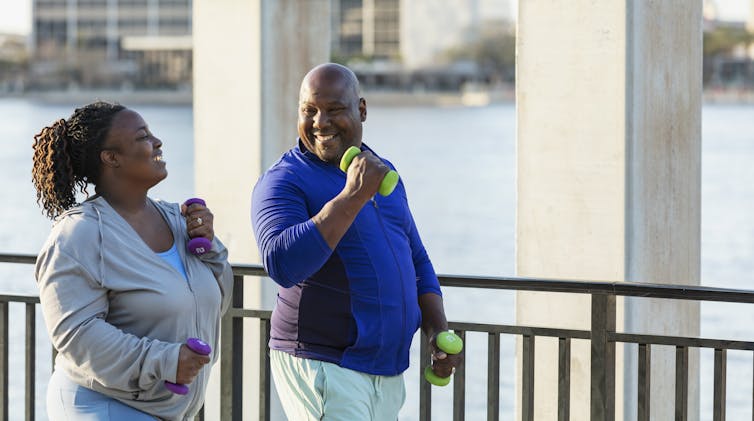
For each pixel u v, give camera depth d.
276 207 4.57
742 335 18.22
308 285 4.62
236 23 8.94
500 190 54.91
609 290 5.19
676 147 7.54
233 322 5.86
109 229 4.27
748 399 14.20
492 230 38.97
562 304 7.36
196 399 4.51
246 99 8.94
